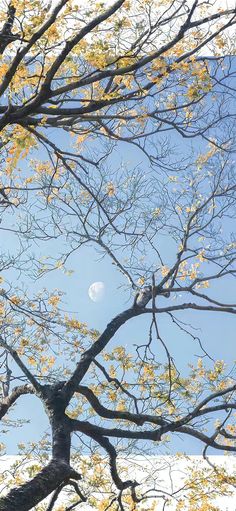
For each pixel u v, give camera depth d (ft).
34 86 26.25
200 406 29.94
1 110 24.91
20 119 24.71
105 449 30.50
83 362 31.48
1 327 33.71
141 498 31.71
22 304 34.53
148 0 26.94
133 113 33.88
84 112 26.43
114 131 34.81
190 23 26.58
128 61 26.14
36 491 23.76
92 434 29.99
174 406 32.32
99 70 25.32
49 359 34.27
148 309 34.65
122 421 34.99
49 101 25.45
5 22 23.56
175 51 28.81
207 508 32.40
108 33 25.99
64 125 30.40
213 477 32.91
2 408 32.48
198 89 27.89
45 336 34.47
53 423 28.66
